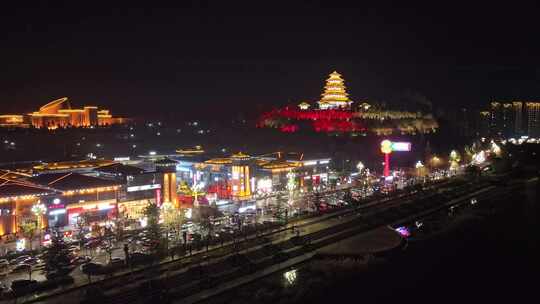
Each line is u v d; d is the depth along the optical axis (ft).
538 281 433.89
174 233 581.12
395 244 551.18
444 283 435.94
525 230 586.86
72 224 627.87
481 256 498.28
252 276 449.89
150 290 406.00
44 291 402.72
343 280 438.81
